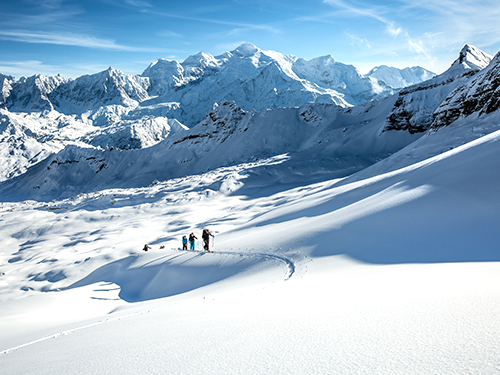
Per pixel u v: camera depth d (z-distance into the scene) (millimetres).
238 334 4191
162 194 114500
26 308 19828
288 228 25859
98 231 72812
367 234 16109
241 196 105125
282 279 11992
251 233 31922
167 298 16906
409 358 2533
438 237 13305
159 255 31203
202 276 20062
